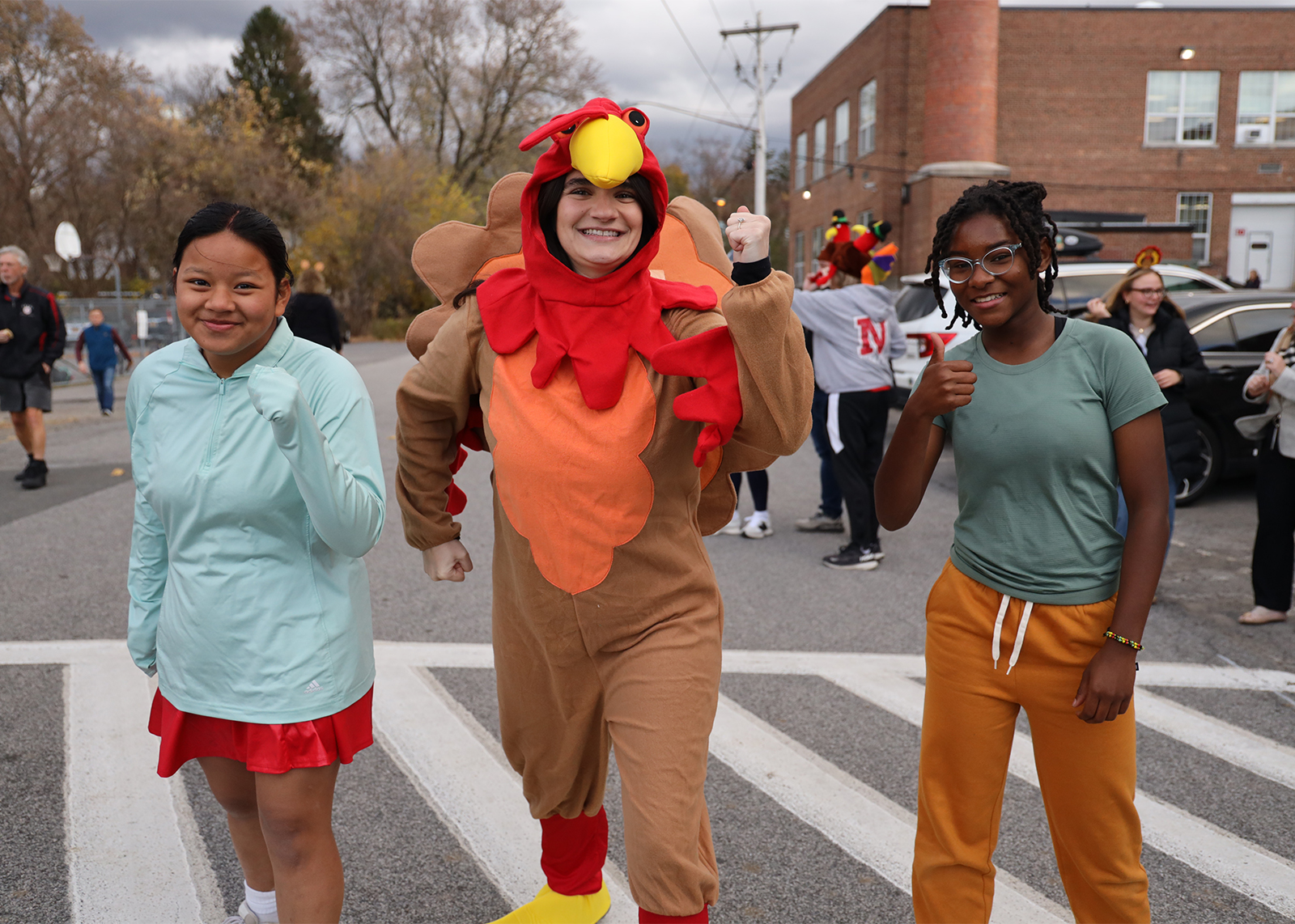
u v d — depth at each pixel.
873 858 2.91
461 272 2.37
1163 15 26.86
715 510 2.29
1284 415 4.82
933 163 23.88
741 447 2.10
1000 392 2.07
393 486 8.75
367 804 3.22
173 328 24.66
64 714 3.88
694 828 1.94
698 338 1.87
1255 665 4.52
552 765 2.28
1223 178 27.55
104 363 14.91
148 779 3.37
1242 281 27.95
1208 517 7.53
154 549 2.16
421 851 2.94
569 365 2.01
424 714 3.91
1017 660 2.06
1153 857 2.92
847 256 6.09
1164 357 5.43
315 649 2.02
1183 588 5.71
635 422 1.95
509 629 2.17
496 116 44.97
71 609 5.17
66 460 10.25
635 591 2.01
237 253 1.92
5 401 8.42
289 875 2.08
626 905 2.68
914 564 6.26
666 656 1.99
